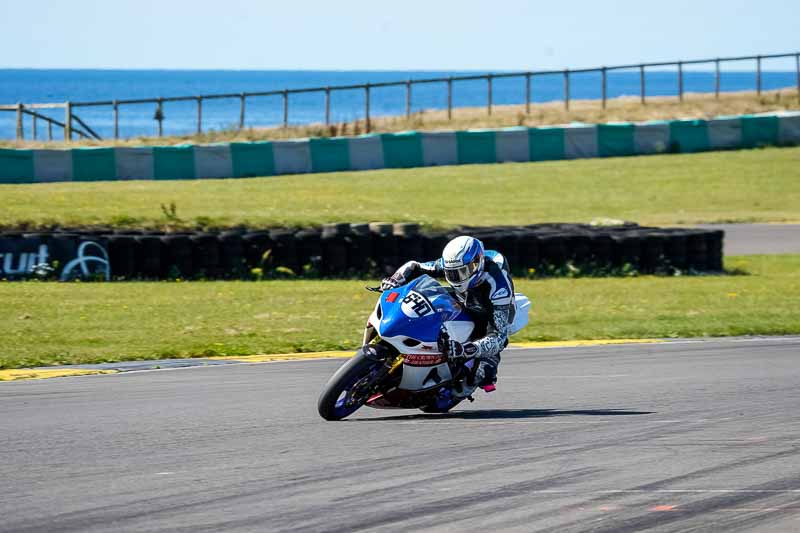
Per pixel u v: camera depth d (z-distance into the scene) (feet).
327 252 196.44
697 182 347.97
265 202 285.84
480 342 80.28
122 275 185.98
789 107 474.49
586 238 206.80
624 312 161.17
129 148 323.37
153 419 82.79
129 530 52.60
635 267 208.23
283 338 132.36
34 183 308.40
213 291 172.65
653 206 310.04
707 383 104.47
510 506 58.08
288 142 347.56
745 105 479.82
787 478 64.80
